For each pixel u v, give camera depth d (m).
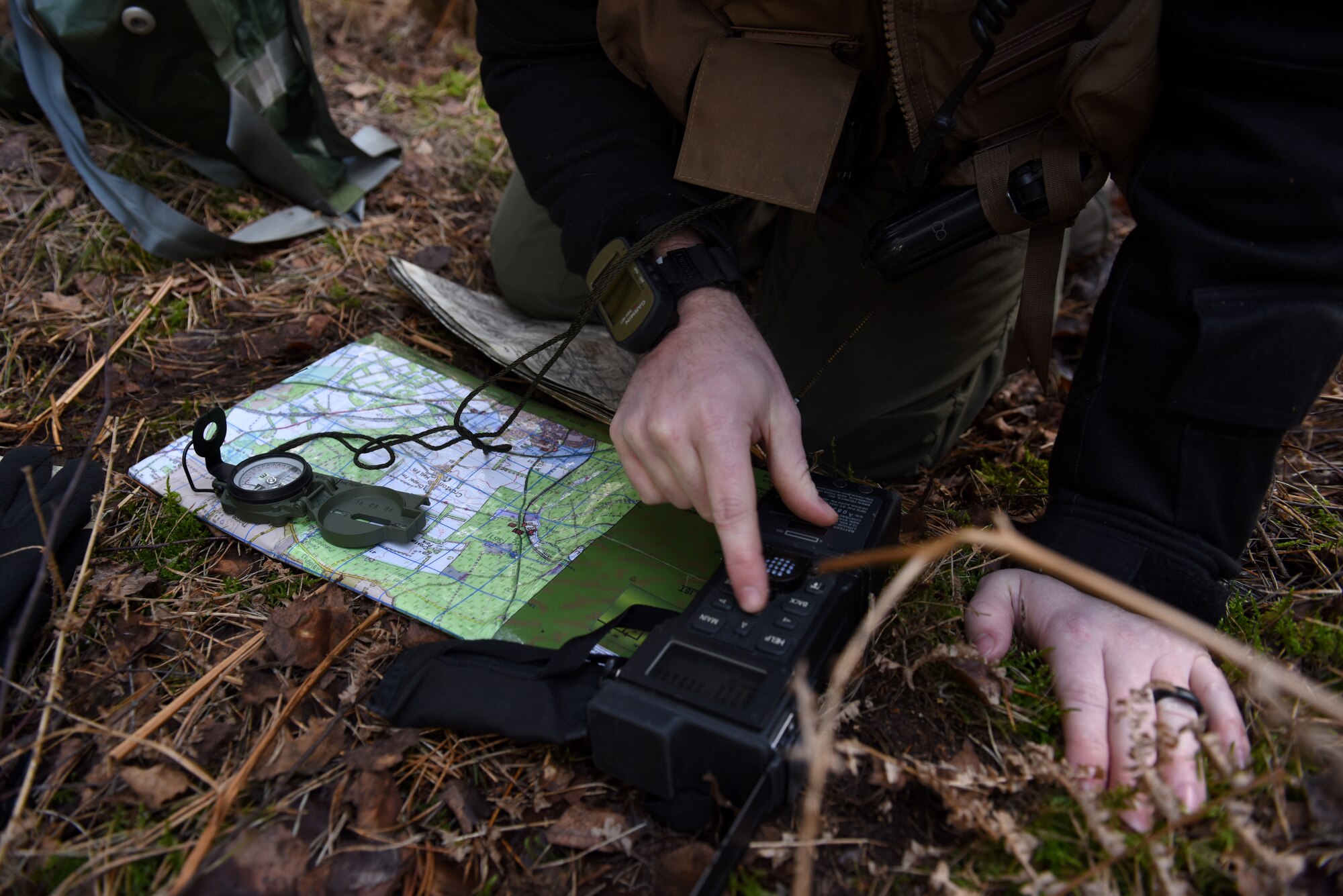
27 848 1.06
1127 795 1.03
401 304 2.15
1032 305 1.42
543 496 1.57
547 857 1.10
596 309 2.04
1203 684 1.13
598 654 1.26
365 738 1.21
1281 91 1.06
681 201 1.43
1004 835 1.00
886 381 1.71
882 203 1.69
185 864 1.04
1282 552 1.53
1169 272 1.17
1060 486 1.31
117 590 1.37
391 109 2.89
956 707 1.20
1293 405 1.10
